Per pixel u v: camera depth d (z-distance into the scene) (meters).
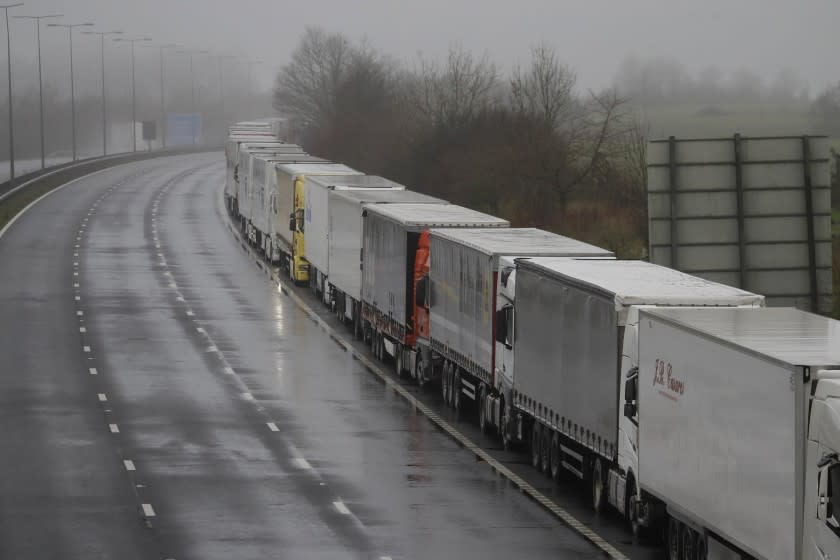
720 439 51.41
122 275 182.12
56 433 89.69
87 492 73.44
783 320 56.62
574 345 70.81
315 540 63.59
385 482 76.69
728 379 50.62
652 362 59.56
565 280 72.12
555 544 63.34
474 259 90.38
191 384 108.88
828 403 43.44
